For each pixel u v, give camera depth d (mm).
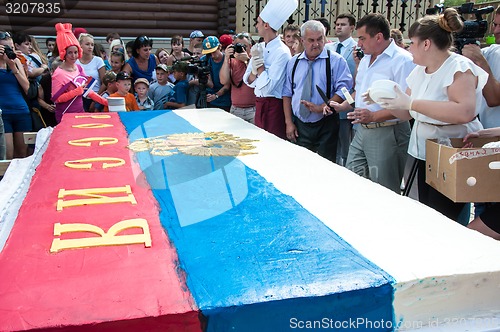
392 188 3693
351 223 1737
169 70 6227
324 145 4457
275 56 4574
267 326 1254
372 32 3525
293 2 4496
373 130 3621
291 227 1694
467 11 3299
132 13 8805
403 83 3529
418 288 1346
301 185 2195
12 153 5797
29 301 1206
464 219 3119
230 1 8953
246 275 1355
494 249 1515
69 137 3369
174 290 1271
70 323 1123
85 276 1337
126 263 1417
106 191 2098
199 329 1207
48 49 7762
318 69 4344
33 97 5871
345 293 1286
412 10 9164
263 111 4777
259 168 2490
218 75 5996
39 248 1519
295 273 1369
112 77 5887
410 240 1589
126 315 1158
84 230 1657
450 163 2436
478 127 2963
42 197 2023
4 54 5504
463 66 2699
